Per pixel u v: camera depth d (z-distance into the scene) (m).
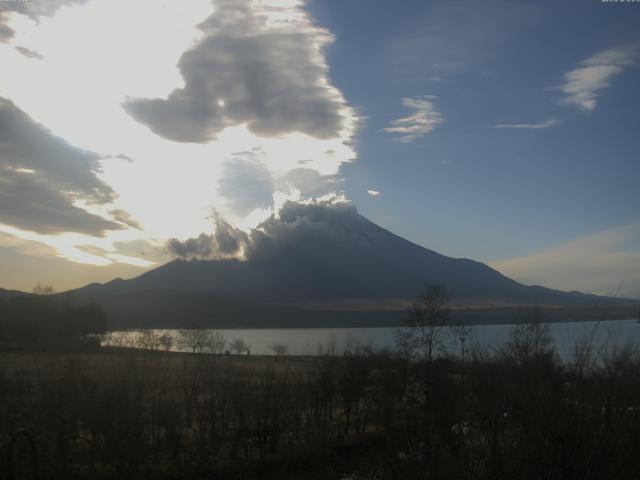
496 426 8.98
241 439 36.47
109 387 31.11
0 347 51.69
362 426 38.03
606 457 8.35
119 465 30.09
